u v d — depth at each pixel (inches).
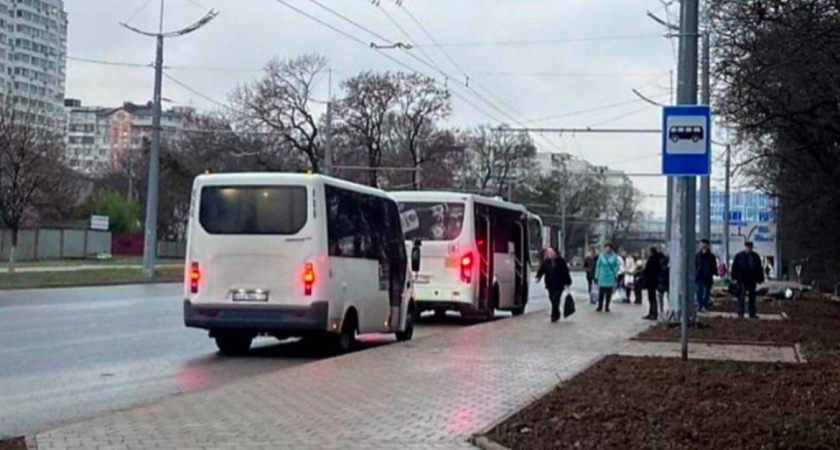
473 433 379.9
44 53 3713.1
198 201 719.7
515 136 3267.7
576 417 407.2
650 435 365.1
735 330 901.2
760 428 374.6
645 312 1231.5
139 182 3681.1
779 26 642.8
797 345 762.2
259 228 707.4
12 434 398.3
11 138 2124.8
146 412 420.8
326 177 729.6
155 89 1910.7
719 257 2701.8
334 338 736.3
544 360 634.2
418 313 1160.2
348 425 397.4
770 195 1451.8
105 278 1823.3
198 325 710.5
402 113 2664.9
